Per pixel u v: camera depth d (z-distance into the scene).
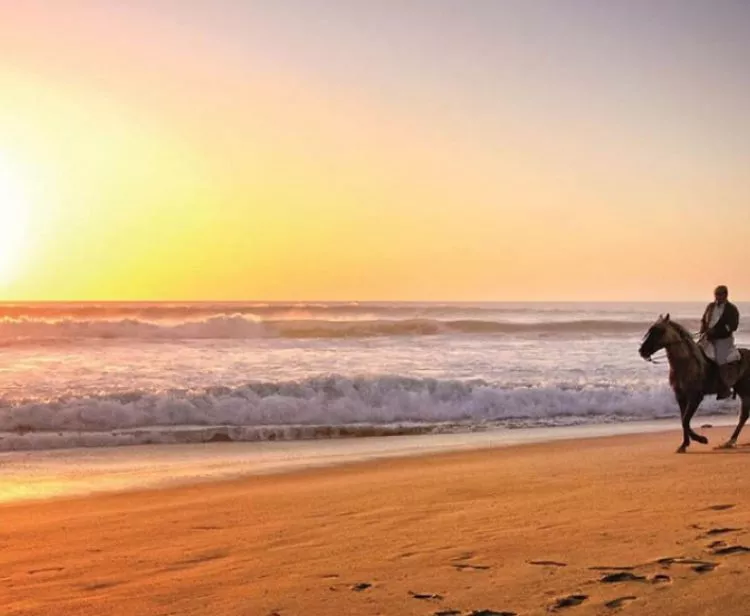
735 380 13.89
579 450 13.97
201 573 6.37
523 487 9.92
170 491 10.71
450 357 30.17
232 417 17.47
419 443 15.29
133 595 5.81
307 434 16.45
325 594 5.61
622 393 20.27
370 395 18.75
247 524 8.24
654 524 7.37
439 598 5.40
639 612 4.95
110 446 15.02
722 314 13.99
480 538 7.12
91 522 8.58
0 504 9.82
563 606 5.12
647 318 70.25
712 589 5.30
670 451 13.62
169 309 60.38
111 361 27.06
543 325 48.78
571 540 6.86
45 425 16.33
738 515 7.67
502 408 19.34
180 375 22.83
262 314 65.00
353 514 8.55
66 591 6.01
